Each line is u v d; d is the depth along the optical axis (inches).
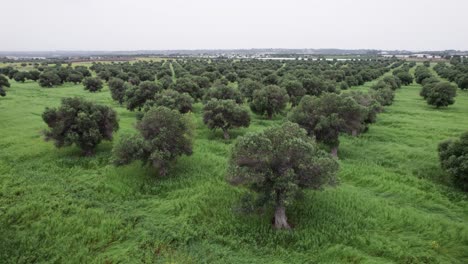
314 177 843.4
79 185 1127.6
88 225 882.1
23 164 1314.0
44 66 5959.6
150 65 5999.0
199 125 2018.9
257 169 842.2
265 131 904.9
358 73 4212.6
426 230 849.5
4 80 3110.2
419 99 2982.3
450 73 3873.0
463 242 806.5
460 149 1122.7
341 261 735.7
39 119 2076.8
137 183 1150.3
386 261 734.5
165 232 848.9
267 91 2161.7
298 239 818.8
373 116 1744.6
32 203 976.3
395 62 7623.0
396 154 1446.9
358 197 1034.1
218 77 3784.5
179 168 1278.3
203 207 970.7
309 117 1417.3
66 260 738.2
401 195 1074.7
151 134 1237.7
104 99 2933.1
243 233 846.5
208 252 773.3
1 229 848.3
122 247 791.1
